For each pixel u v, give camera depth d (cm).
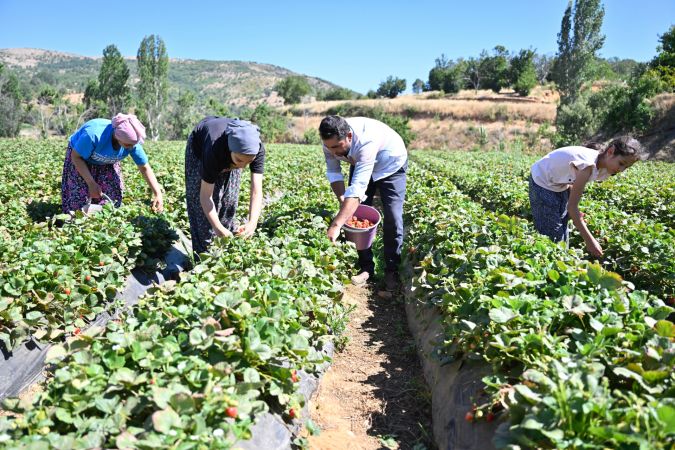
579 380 269
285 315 382
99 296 505
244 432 279
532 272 437
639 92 3578
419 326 532
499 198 1134
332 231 562
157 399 273
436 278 508
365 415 411
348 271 667
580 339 337
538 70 9581
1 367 411
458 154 3212
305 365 377
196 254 606
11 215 795
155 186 707
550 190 599
